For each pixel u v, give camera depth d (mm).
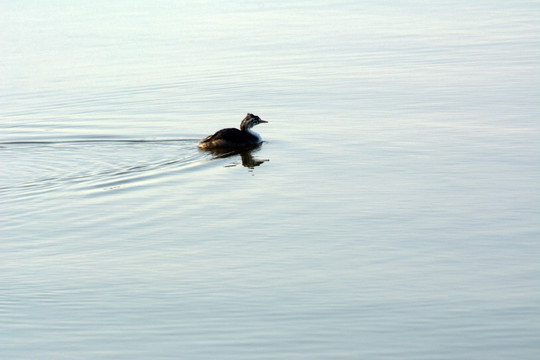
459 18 86000
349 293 26734
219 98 57531
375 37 77062
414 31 79625
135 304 26438
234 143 44969
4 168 41844
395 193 36625
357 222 33156
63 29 84625
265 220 33781
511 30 78625
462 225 32406
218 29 82875
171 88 60750
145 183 39188
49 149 45500
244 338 24047
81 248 31375
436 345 23344
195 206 35812
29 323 25328
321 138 46625
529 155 41656
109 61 70250
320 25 83688
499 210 33906
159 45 76000
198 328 24734
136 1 101125
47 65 69438
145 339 24156
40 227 33625
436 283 27281
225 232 32594
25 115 54156
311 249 30531
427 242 30812
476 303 25766
